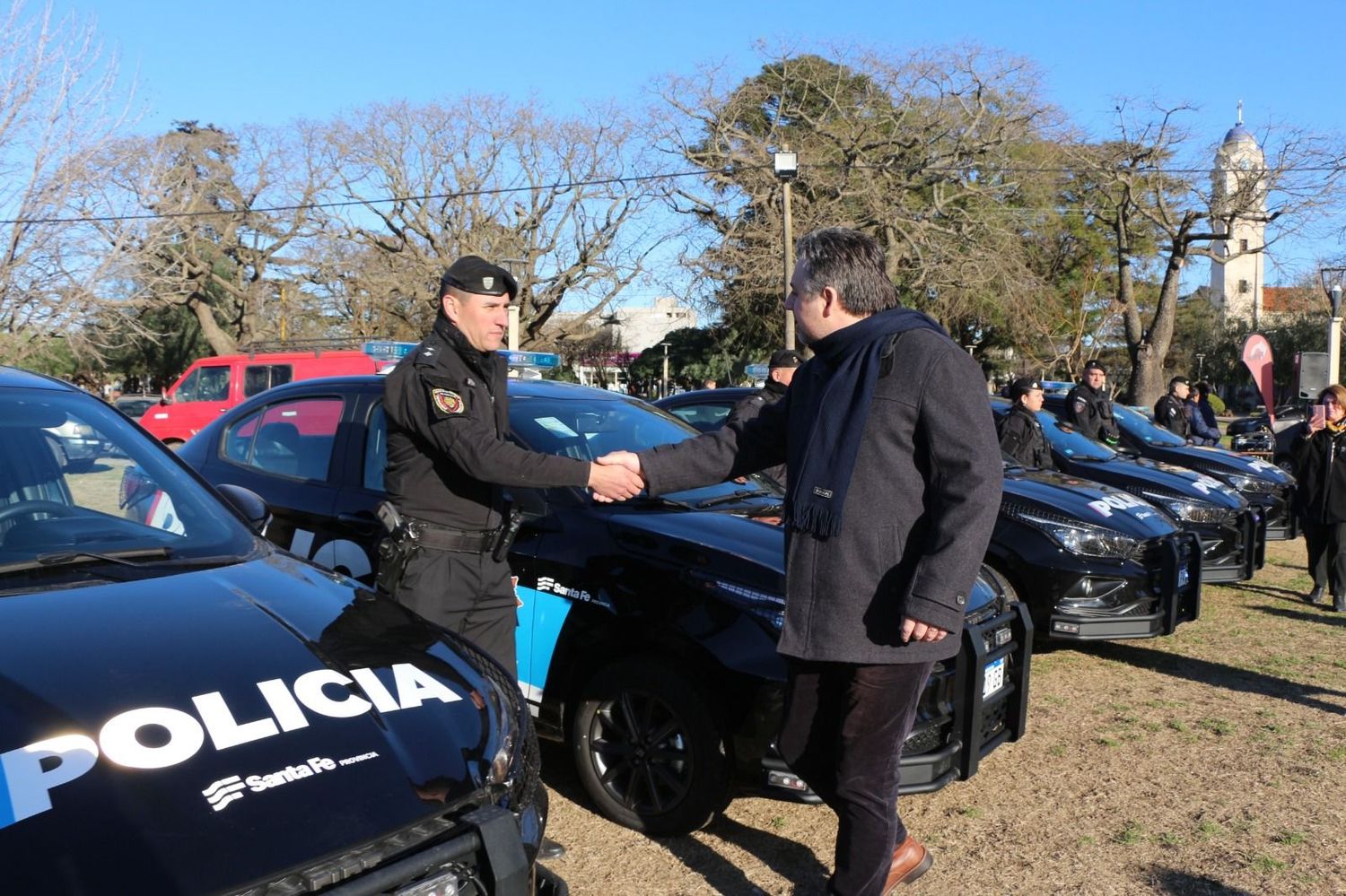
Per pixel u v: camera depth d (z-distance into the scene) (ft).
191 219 95.40
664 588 11.23
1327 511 24.52
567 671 11.99
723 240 91.35
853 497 8.47
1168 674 19.11
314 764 6.01
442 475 10.30
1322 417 24.62
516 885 6.28
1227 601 26.00
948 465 8.18
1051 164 98.43
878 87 93.50
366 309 121.70
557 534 12.27
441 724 6.81
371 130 108.78
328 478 14.33
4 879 4.88
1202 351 177.88
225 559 8.61
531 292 112.47
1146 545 18.39
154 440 10.21
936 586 8.04
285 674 6.63
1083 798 13.33
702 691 10.91
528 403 14.21
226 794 5.63
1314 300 155.12
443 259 109.70
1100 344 128.36
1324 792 13.55
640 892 10.66
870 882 8.99
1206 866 11.46
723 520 12.25
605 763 12.00
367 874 5.70
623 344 161.17
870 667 8.63
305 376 46.11
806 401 9.00
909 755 10.84
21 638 6.54
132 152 44.27
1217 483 26.43
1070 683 18.48
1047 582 17.94
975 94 91.66
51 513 8.68
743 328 105.19
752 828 12.19
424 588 10.19
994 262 90.68
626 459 10.00
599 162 110.73
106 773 5.50
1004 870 11.39
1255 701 17.44
